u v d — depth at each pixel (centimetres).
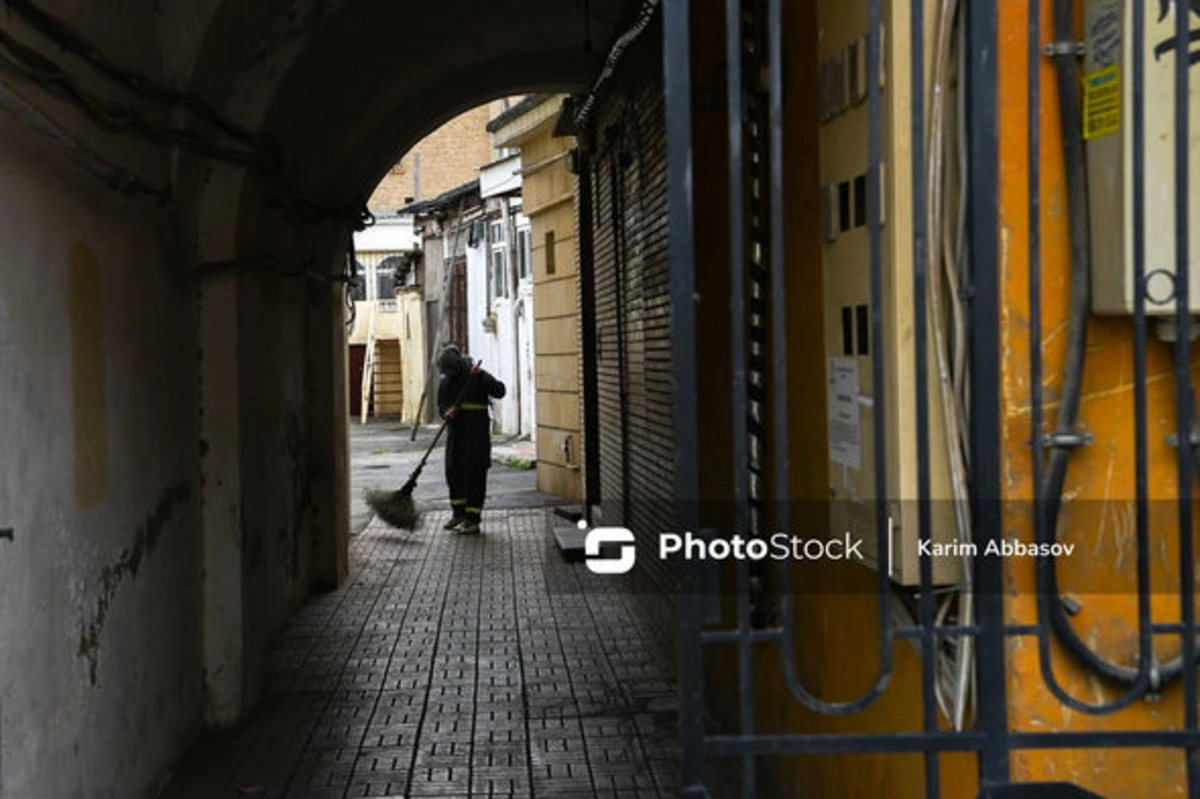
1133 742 248
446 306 2819
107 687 439
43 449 378
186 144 533
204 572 594
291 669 707
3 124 347
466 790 517
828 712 247
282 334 812
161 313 528
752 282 466
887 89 290
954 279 279
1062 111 268
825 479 372
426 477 1817
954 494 279
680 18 245
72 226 411
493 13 837
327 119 791
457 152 3981
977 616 252
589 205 1092
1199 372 273
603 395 985
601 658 722
